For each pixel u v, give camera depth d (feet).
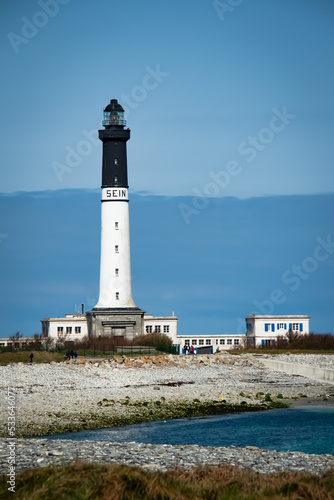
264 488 187.73
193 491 185.06
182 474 199.52
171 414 356.79
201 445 280.92
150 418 344.08
